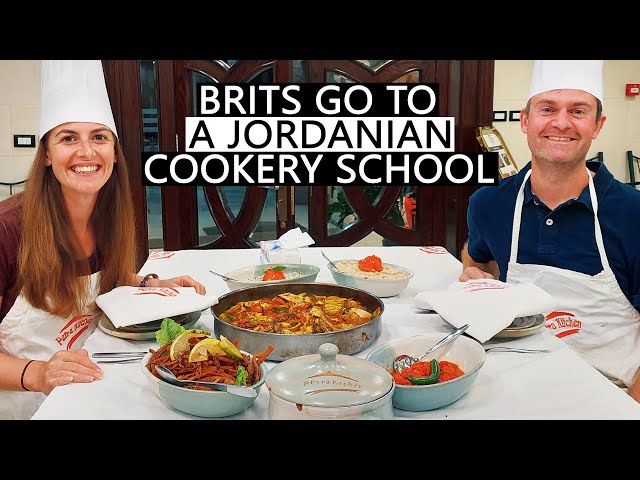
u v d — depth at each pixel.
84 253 1.63
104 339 1.46
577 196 1.81
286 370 1.06
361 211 4.37
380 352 1.26
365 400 0.98
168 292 1.57
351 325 1.40
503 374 1.28
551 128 1.73
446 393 1.11
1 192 4.13
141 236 4.20
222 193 4.28
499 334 1.45
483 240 2.08
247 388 1.06
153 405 1.16
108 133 1.57
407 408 1.12
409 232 4.40
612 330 1.73
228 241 4.34
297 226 4.38
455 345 1.29
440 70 4.19
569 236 1.83
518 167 4.46
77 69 1.51
